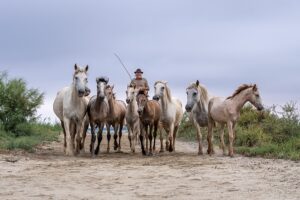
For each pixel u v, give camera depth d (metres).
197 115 17.02
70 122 16.73
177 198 8.63
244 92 15.68
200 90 16.95
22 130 21.80
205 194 8.98
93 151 16.50
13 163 13.57
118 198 8.66
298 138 18.78
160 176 11.20
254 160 14.45
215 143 22.67
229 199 8.51
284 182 10.15
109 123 18.58
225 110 15.76
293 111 21.31
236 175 11.17
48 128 27.59
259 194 8.92
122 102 20.47
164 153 18.30
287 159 14.73
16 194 9.03
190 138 25.86
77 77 15.93
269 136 19.84
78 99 16.33
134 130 18.53
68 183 10.30
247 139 20.03
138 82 18.97
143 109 16.92
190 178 10.84
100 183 10.30
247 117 22.72
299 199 8.42
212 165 13.07
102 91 16.19
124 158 15.85
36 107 22.58
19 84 22.34
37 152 17.30
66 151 16.78
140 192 9.24
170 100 18.17
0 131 20.31
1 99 21.72
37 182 10.41
